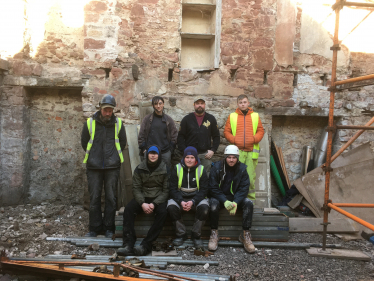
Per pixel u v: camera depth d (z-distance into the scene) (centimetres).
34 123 497
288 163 539
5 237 354
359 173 438
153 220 367
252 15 488
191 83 482
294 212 470
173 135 420
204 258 331
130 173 457
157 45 473
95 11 459
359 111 515
